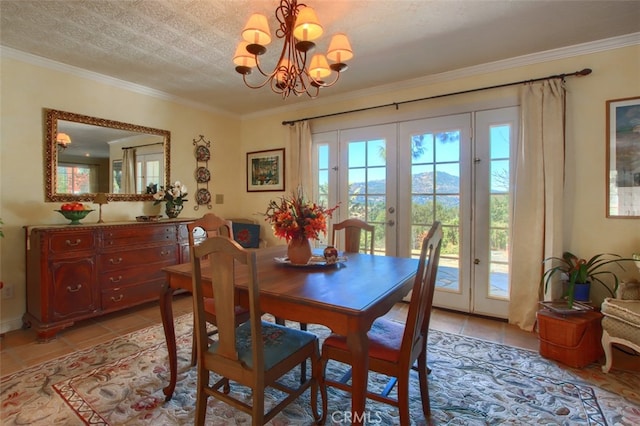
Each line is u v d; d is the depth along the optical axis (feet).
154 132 12.16
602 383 6.43
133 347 8.02
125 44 8.49
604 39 8.19
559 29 7.73
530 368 7.02
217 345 4.99
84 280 9.04
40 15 7.14
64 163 9.88
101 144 10.71
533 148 8.97
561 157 8.62
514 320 9.38
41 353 7.70
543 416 5.48
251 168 15.28
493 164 9.87
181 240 11.52
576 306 7.65
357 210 12.36
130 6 6.82
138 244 10.27
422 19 7.23
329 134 12.96
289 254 6.50
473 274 10.25
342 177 12.67
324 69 6.65
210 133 14.26
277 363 4.73
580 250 8.68
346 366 7.22
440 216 10.77
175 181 12.93
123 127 11.21
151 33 7.93
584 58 8.59
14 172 8.96
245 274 5.81
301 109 13.75
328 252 6.64
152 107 12.12
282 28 6.33
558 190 8.63
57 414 5.54
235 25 7.56
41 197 9.46
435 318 10.02
